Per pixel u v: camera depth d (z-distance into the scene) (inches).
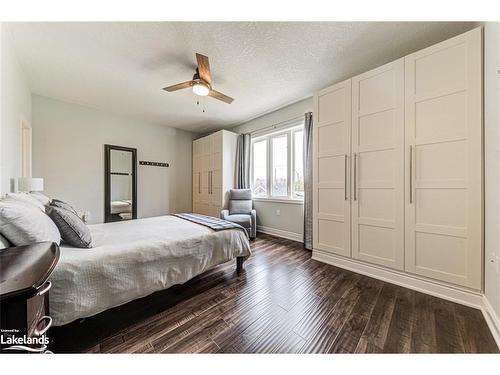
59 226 60.2
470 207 67.6
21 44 86.0
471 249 67.4
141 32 79.5
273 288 81.2
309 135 132.8
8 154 83.4
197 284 84.6
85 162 157.0
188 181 226.8
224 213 163.2
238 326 58.9
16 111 95.4
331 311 65.8
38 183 95.3
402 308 67.2
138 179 187.6
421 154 77.1
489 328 57.0
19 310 28.9
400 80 81.8
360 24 75.4
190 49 89.7
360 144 93.5
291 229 156.5
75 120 152.2
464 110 68.6
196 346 51.4
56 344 51.5
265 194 179.5
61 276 49.3
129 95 136.9
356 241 95.3
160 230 88.4
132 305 69.5
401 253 82.1
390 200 84.9
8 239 48.3
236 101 146.9
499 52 54.9
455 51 70.2
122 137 177.0
